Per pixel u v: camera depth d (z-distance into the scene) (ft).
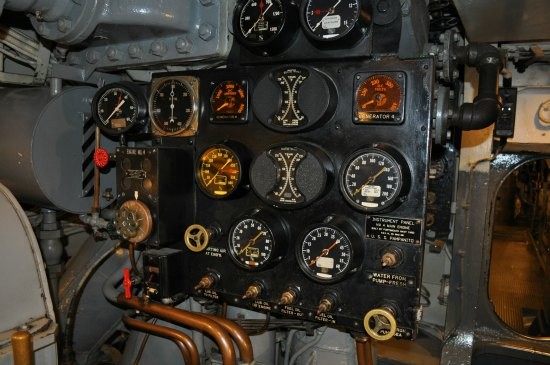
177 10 5.51
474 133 8.19
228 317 6.97
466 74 8.11
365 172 5.05
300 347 6.71
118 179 6.05
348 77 5.24
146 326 6.61
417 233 5.00
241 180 5.66
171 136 6.28
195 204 6.29
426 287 9.64
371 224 5.21
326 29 4.99
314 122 5.23
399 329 5.16
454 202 8.71
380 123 5.08
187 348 6.33
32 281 5.40
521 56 7.56
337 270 5.27
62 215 8.41
